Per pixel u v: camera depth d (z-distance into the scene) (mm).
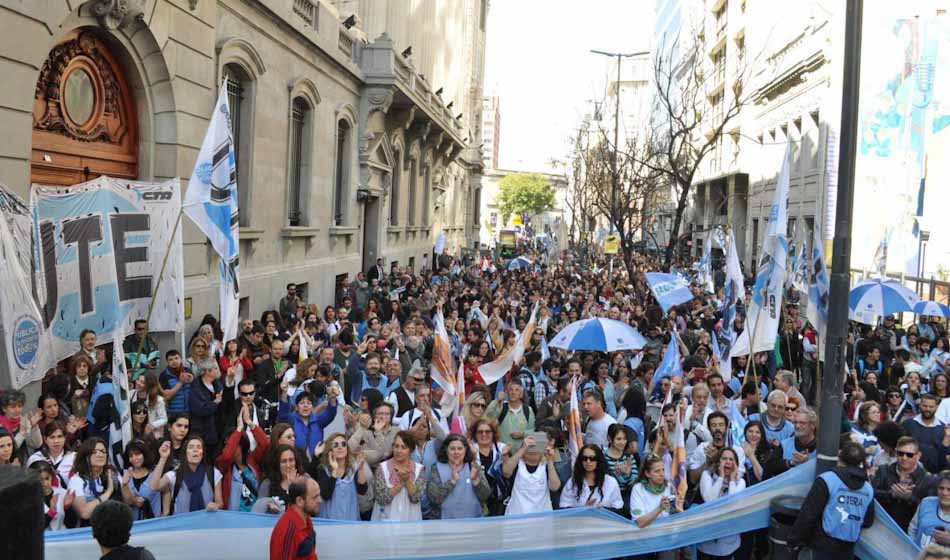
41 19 9102
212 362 8875
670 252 23688
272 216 17625
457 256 54281
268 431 8664
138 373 9070
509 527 6328
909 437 6840
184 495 6324
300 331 11422
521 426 8398
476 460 6785
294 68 18656
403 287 24328
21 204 8109
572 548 6434
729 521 6738
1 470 1783
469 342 13625
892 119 24484
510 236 72625
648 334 14867
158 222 10562
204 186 9328
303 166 20344
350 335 11742
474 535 6270
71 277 9281
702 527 6672
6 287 7359
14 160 8727
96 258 9633
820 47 30031
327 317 15781
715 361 11906
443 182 45781
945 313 14195
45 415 7250
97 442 6215
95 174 11133
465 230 61594
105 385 8031
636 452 7230
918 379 10531
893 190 24391
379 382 10398
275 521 5984
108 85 11422
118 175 11742
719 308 19203
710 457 7301
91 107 11039
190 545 5852
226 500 6602
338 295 21094
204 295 13422
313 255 21016
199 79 13141
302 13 19250
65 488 6211
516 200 125438
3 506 1703
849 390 12109
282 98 17922
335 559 6066
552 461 6957
